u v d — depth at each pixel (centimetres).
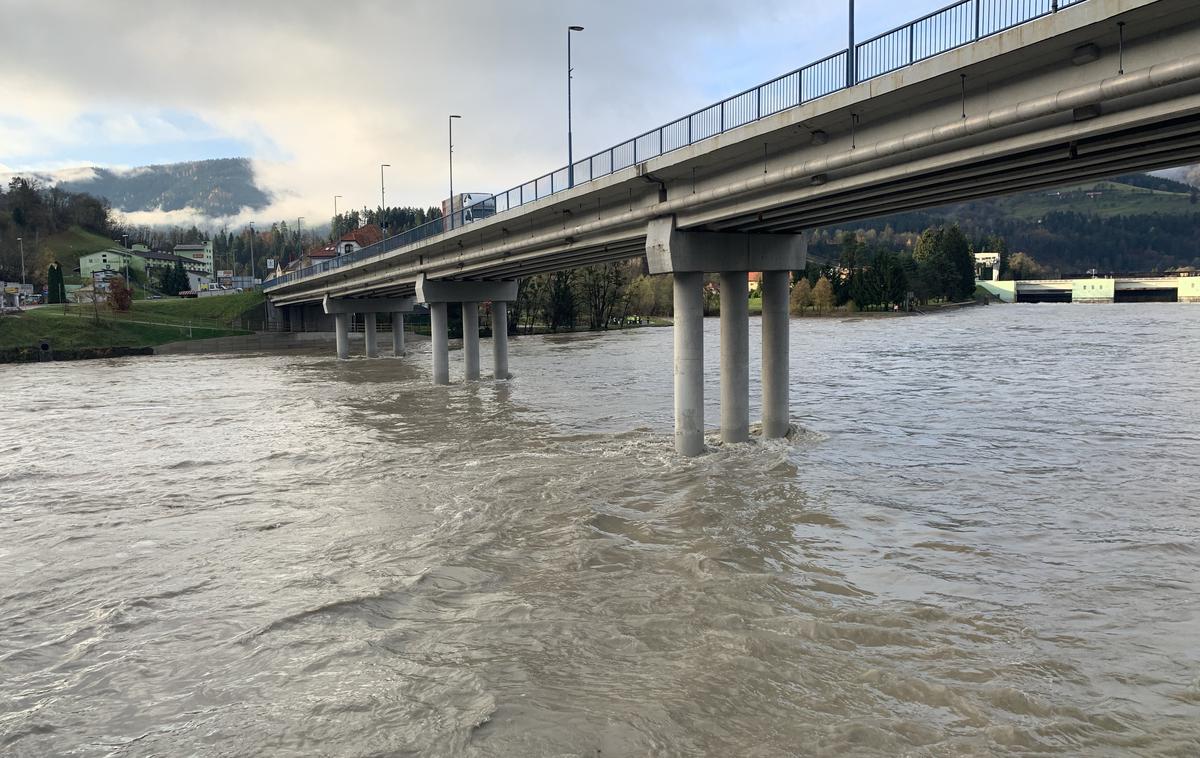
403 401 4403
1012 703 1005
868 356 5894
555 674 1127
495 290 5369
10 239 18600
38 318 10219
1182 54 1252
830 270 16912
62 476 2659
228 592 1507
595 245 3297
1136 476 2131
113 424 3872
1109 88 1316
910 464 2348
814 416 3225
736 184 2205
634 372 5494
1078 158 1680
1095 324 9250
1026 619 1259
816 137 1953
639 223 2825
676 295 2605
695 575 1494
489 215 3925
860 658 1141
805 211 2298
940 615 1279
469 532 1814
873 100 1708
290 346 10888
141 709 1081
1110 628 1218
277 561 1677
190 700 1100
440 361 5294
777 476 2245
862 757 904
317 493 2266
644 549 1661
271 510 2102
